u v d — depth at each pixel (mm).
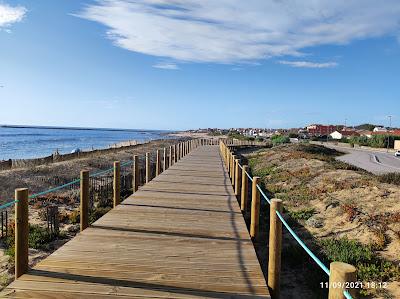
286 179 18125
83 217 6387
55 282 4039
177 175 13977
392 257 7484
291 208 12586
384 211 10156
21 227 4281
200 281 4227
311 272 7320
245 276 4414
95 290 3877
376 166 31188
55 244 8844
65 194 15484
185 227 6527
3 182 16578
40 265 4520
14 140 102188
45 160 24234
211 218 7250
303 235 9688
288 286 6922
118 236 5852
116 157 30750
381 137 69000
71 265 4539
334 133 108750
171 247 5398
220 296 3877
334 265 2281
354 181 14398
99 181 17312
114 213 7488
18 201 4254
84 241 5547
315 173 17844
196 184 11703
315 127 139125
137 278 4223
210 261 4883
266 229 10602
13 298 3641
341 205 11258
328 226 10016
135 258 4867
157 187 10977
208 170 15844
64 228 10188
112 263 4648
